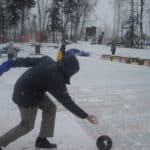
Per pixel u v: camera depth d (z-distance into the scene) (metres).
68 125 7.63
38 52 41.28
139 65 27.19
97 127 7.59
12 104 9.61
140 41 59.62
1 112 8.67
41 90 5.38
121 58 31.88
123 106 9.88
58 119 8.09
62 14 68.44
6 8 65.12
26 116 5.45
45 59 5.48
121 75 18.19
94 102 10.41
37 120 7.79
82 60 31.78
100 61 31.30
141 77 17.41
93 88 13.11
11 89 12.33
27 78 5.32
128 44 62.44
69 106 5.25
